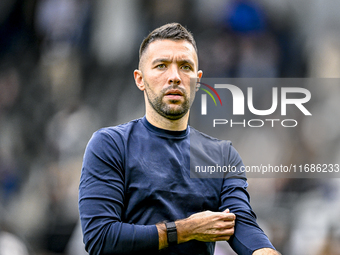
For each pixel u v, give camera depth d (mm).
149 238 6141
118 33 28125
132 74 27391
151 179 6609
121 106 26594
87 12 28672
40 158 24875
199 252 6746
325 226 16875
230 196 7004
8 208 22312
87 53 28406
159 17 28031
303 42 26734
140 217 6555
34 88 28312
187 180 6809
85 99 27344
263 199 17734
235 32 27016
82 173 6781
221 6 27469
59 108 27078
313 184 18078
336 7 26781
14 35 29781
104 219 6270
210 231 6359
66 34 28891
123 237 6117
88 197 6453
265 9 27062
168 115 6891
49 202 22547
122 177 6621
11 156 25219
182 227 6289
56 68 28500
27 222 21234
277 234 17062
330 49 26375
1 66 29062
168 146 6930
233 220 6516
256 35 26844
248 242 6484
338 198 17719
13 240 18516
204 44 27047
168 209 6547
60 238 18922
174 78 6805
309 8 26969
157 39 7066
